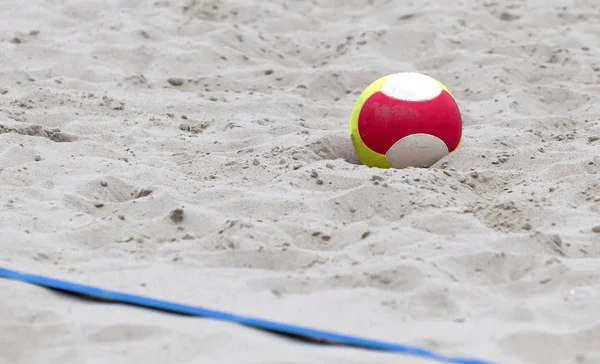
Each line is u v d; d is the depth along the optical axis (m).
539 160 8.75
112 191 7.88
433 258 6.16
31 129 9.65
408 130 8.40
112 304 5.48
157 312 5.36
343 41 14.80
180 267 6.09
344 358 4.61
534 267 6.12
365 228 6.77
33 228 6.84
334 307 5.41
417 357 4.69
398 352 4.77
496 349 4.86
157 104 11.35
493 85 12.49
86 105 11.09
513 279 6.05
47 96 11.20
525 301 5.66
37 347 4.95
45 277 5.74
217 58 13.56
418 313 5.39
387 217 7.17
